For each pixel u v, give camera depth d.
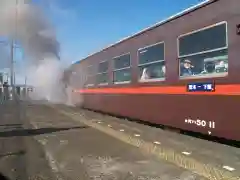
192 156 6.39
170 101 9.36
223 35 7.11
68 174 5.38
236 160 6.01
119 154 6.82
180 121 8.84
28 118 14.52
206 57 7.72
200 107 7.93
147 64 10.77
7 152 7.11
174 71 9.09
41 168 5.77
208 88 7.61
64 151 7.16
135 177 5.17
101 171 5.54
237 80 6.66
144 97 11.09
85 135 9.38
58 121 13.19
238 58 6.63
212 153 6.63
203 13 7.80
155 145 7.58
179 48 8.84
